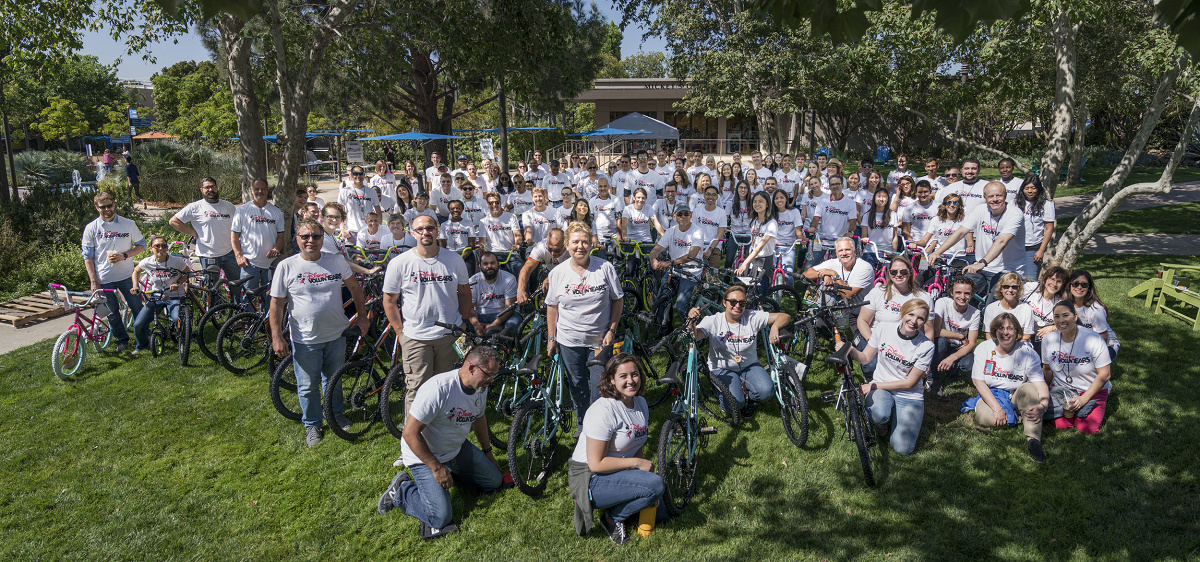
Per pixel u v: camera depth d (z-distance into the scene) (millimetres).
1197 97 7746
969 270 6438
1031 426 4992
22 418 5867
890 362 5160
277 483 4887
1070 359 5215
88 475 5000
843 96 16203
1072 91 10422
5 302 9352
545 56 12289
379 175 12461
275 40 9500
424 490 4250
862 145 33062
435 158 14180
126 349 7402
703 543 4137
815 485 4699
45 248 11773
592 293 4844
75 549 4172
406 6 11586
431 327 5137
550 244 6254
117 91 52062
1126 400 5703
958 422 5496
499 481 4707
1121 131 29297
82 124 41969
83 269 10914
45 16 10328
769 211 7547
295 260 5227
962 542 4059
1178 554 3883
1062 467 4809
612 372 4152
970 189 8789
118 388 6465
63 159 24234
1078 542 4027
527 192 10789
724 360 5562
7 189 13602
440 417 4266
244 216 7551
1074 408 5199
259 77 13336
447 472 4320
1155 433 5176
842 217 8344
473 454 4602
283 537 4289
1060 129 10547
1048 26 10391
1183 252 11406
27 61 10484
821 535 4168
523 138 34438
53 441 5461
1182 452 4910
